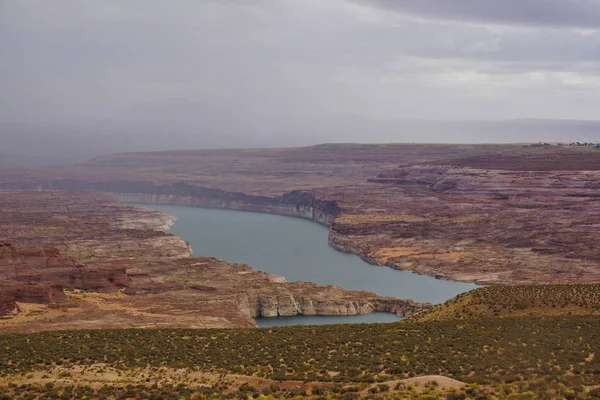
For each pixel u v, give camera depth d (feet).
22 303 439.22
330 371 238.07
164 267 629.92
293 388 218.38
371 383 218.38
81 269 523.29
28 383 238.89
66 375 248.93
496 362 230.27
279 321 477.36
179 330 330.13
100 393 225.15
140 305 464.65
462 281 628.69
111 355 275.18
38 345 294.05
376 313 506.48
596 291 360.28
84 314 418.51
